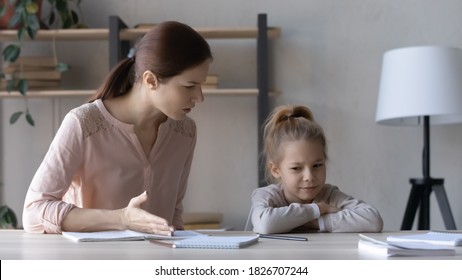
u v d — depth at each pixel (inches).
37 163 186.2
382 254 59.8
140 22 187.8
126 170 95.8
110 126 94.2
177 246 66.6
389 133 187.0
